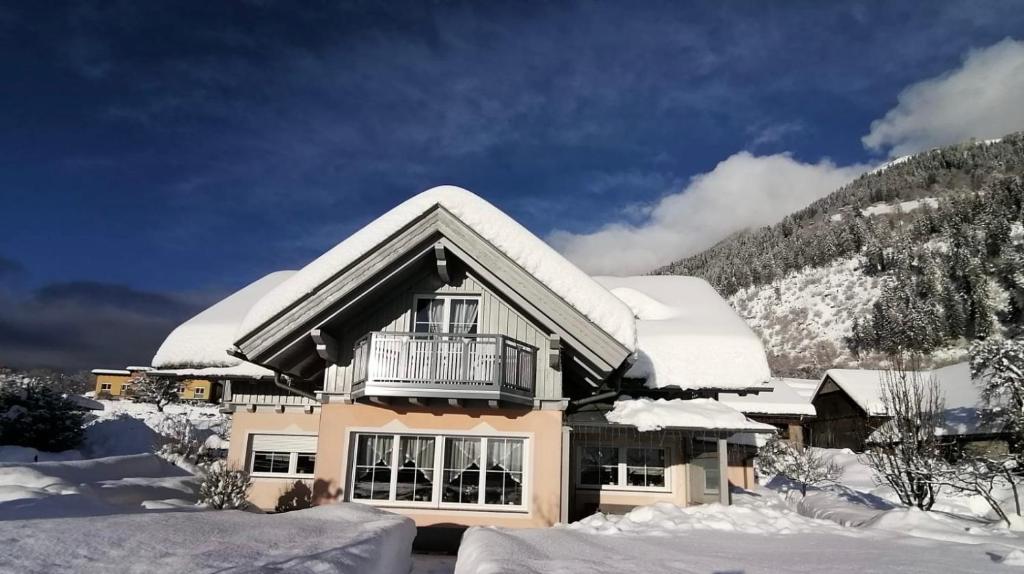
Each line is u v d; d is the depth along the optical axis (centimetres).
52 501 907
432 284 1311
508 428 1232
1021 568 716
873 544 928
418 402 1234
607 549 766
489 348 1221
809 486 2488
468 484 1222
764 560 736
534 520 1190
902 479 1686
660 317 1738
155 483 1268
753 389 1494
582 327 1202
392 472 1232
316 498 1213
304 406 1549
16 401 2347
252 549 500
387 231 1225
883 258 13725
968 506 1906
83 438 2475
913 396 1839
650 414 1355
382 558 589
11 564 388
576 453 1559
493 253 1223
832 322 12788
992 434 2691
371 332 1228
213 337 1595
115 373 6838
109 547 455
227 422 2767
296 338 1236
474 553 628
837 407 4566
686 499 1519
